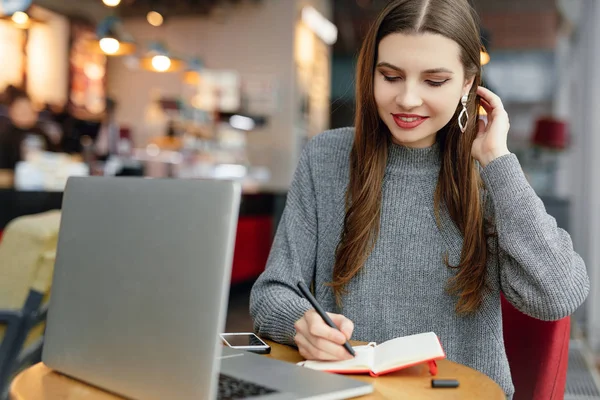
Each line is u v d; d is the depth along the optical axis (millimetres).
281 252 1448
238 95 8500
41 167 4965
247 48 8492
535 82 10031
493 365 1342
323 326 1080
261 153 8383
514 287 1251
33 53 7562
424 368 1093
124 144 7418
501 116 1303
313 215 1490
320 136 1552
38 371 1023
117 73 9039
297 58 8555
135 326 867
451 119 1346
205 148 8070
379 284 1387
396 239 1382
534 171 6703
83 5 8445
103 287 923
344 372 1046
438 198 1371
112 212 931
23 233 1668
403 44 1195
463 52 1212
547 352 1405
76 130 6789
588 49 4789
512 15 9820
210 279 792
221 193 800
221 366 993
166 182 868
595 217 4598
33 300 1654
